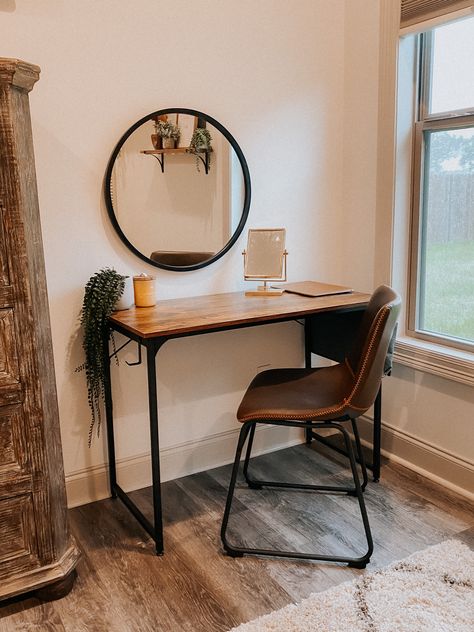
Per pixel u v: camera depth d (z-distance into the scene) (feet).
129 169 7.42
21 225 5.32
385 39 8.13
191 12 7.56
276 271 8.30
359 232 9.14
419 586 5.96
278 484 8.11
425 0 7.49
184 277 8.16
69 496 7.75
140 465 8.24
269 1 8.14
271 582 6.19
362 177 8.95
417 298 8.70
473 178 7.70
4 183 5.20
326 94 8.92
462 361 7.60
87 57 6.96
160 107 7.55
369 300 7.68
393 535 6.97
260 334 8.98
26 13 6.53
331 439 9.87
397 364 8.70
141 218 7.61
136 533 7.15
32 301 5.52
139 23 7.22
